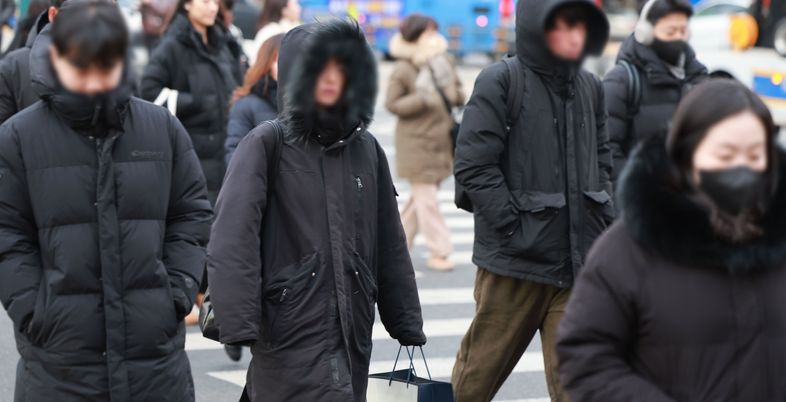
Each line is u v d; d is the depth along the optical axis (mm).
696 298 8094
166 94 21766
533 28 14227
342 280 11773
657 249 8078
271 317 11758
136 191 11594
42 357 11516
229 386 19375
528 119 14508
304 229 11734
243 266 11469
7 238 11453
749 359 8102
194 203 12203
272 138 11781
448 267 28781
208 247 11625
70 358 11398
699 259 8031
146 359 11625
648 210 8078
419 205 28375
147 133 11773
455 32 73688
